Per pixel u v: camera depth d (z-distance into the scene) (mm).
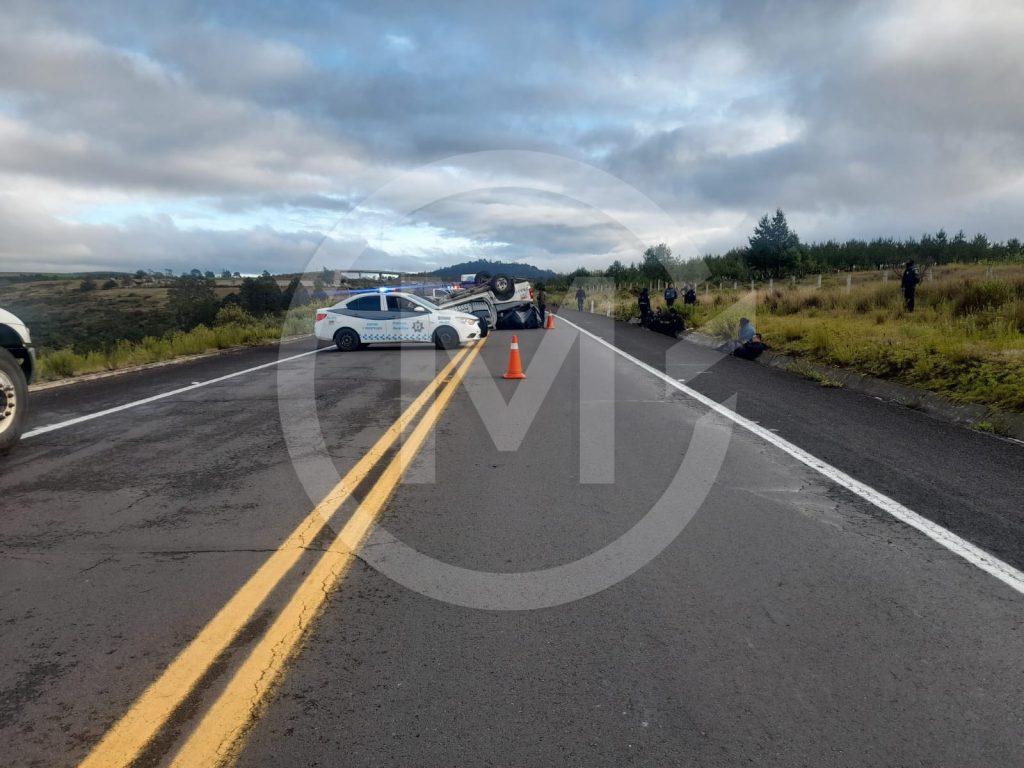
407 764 2629
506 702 3021
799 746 2721
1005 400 9008
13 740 2779
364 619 3787
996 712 2930
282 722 2885
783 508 5648
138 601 3986
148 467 6992
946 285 23859
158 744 2752
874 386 11797
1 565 4516
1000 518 5379
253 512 5570
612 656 3400
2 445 7500
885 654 3393
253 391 12180
